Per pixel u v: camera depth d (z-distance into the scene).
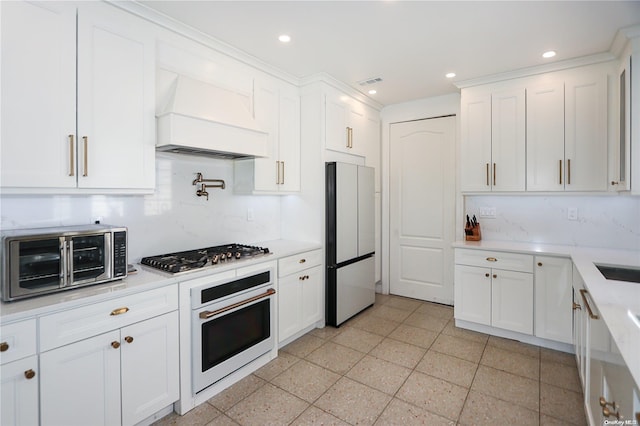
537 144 2.89
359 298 3.51
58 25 1.60
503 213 3.36
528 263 2.74
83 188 1.71
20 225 1.75
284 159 3.06
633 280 2.13
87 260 1.66
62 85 1.62
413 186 4.04
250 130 2.43
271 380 2.28
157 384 1.79
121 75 1.85
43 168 1.57
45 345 1.38
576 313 2.29
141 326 1.71
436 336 2.98
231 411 1.94
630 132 2.18
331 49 2.54
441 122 3.82
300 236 3.31
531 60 2.74
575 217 3.00
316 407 1.98
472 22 2.15
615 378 1.13
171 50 2.13
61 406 1.43
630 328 1.18
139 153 1.93
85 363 1.50
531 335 2.77
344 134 3.46
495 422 1.84
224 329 2.13
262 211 3.22
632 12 2.01
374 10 2.01
